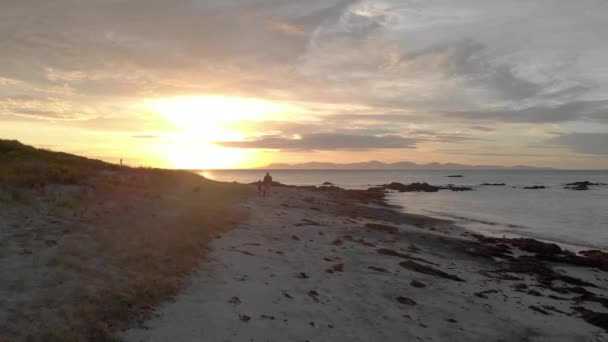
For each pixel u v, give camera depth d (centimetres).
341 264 1201
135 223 1233
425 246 1784
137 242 1013
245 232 1467
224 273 934
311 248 1380
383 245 1636
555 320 934
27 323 533
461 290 1096
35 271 718
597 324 929
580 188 8106
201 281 848
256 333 656
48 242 892
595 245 2214
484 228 2769
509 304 1023
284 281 955
